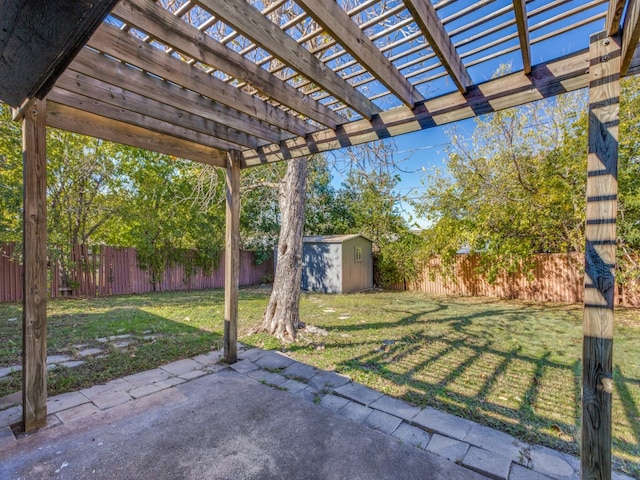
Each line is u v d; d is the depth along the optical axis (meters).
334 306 7.66
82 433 2.23
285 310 4.81
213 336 4.65
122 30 1.80
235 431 2.29
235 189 3.65
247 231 12.47
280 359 3.75
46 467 1.89
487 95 2.18
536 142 7.07
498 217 7.71
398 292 10.71
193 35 1.75
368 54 1.83
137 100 2.51
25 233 2.23
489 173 7.73
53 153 7.49
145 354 3.85
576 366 3.56
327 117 2.78
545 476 1.83
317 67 2.03
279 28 1.75
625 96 5.65
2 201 6.47
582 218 6.18
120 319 5.73
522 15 1.53
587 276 1.59
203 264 11.21
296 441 2.17
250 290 10.70
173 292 9.96
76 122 2.51
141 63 1.89
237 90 2.45
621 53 1.54
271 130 3.22
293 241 4.95
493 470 1.88
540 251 8.64
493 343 4.44
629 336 4.76
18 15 1.27
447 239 9.06
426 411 2.57
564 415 2.51
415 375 3.30
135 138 2.89
